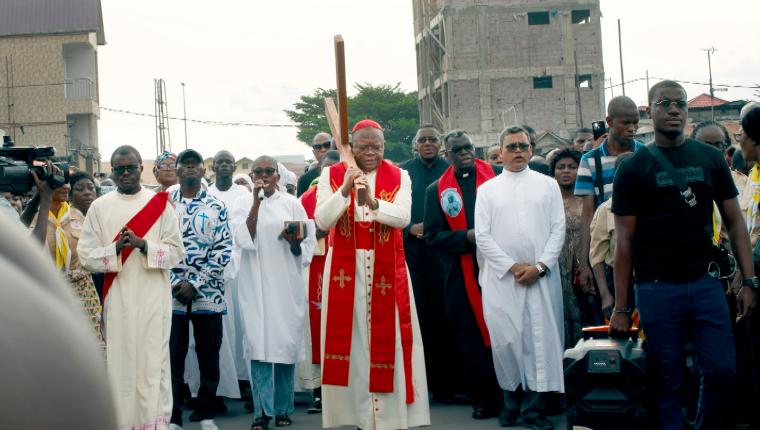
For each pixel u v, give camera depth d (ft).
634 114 26.94
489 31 205.16
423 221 30.17
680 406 19.01
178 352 27.53
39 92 145.79
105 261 23.91
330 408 22.74
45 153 20.94
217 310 27.45
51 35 146.10
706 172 19.06
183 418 30.22
